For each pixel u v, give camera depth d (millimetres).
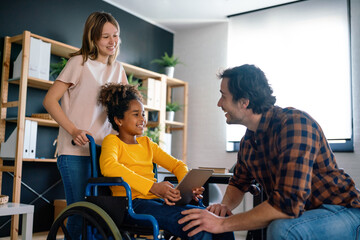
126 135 1693
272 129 1247
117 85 1738
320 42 3943
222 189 4406
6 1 3271
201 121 4738
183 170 1732
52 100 1672
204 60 4812
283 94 4113
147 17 4672
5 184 3188
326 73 3871
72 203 1652
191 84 4883
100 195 1598
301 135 1150
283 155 1146
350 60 3740
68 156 1688
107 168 1487
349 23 3781
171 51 5074
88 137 1590
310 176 1129
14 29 3314
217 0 4172
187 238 1328
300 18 4098
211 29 4805
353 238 1235
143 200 1513
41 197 3449
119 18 4332
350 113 3689
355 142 3648
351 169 3645
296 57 4078
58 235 3287
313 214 1200
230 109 1324
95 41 1778
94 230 1487
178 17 4648
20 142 2949
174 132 4953
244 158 1396
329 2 3924
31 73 3068
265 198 1741
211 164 4594
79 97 1743
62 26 3723
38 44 3125
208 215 1241
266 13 4336
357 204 1259
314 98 3912
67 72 1729
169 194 1418
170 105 4582
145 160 1676
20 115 2957
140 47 4594
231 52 4590
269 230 1139
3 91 3133
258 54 4355
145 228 1406
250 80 1272
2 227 3158
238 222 1184
